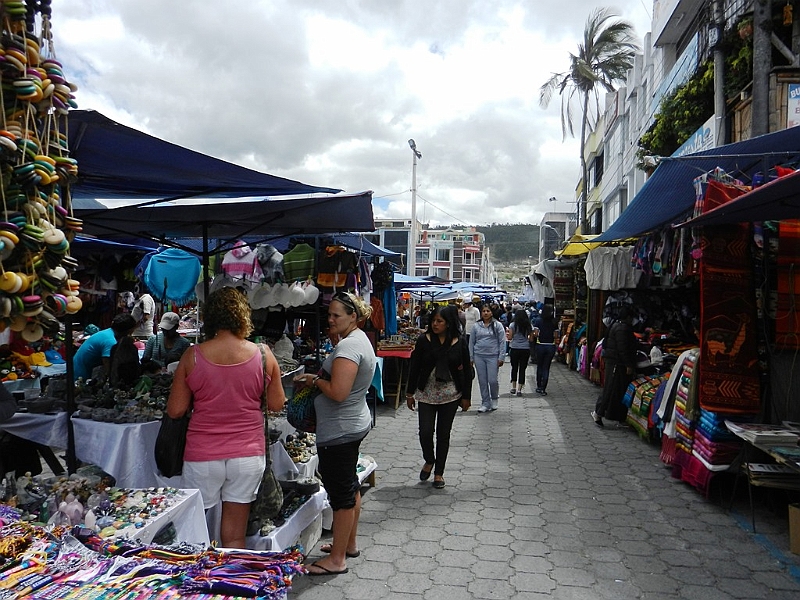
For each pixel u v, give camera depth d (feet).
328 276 20.79
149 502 9.60
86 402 13.28
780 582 11.71
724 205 13.48
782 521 14.90
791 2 23.38
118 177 12.13
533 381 42.01
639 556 12.91
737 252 16.34
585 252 39.91
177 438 10.09
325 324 25.03
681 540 13.76
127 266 22.99
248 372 10.16
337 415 11.84
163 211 15.06
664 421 19.30
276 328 21.52
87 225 15.56
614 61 79.00
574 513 15.55
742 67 26.18
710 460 15.96
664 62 46.21
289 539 12.00
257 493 10.49
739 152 16.39
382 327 27.91
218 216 15.96
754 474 14.42
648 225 25.90
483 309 30.58
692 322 31.22
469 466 20.03
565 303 52.16
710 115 32.58
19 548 7.09
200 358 10.07
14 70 4.65
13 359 22.88
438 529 14.44
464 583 11.67
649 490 17.46
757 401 15.99
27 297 4.66
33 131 4.95
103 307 24.81
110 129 8.70
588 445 23.06
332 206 14.85
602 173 84.89
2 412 11.48
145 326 35.14
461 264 243.40
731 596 11.16
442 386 17.69
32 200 4.84
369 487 17.72
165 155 10.29
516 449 22.41
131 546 7.49
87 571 6.81
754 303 16.29
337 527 12.09
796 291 15.90
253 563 6.91
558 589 11.43
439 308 17.79
